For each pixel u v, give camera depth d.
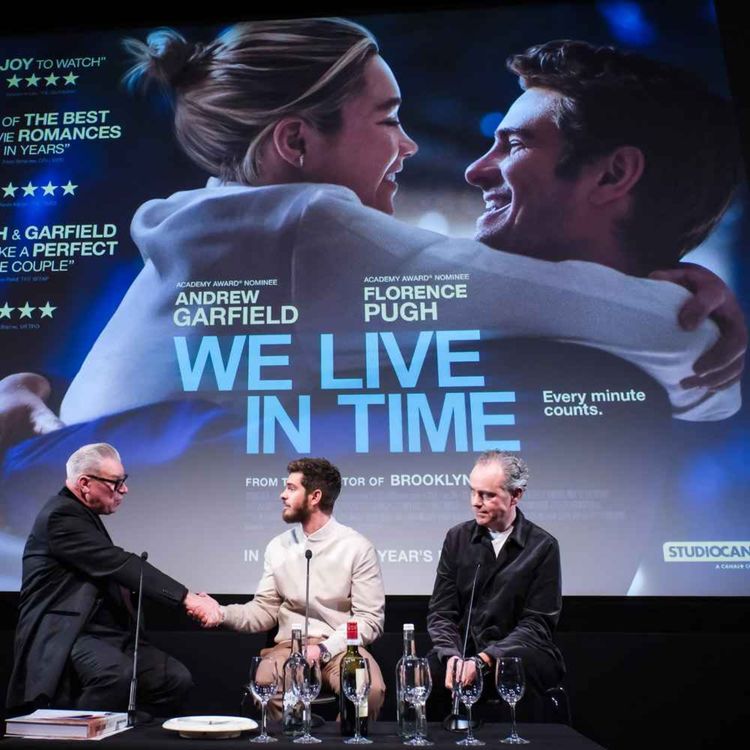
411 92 3.69
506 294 3.35
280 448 3.22
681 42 3.68
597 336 3.26
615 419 3.16
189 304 3.43
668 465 3.08
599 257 3.37
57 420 3.29
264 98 3.73
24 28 3.95
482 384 3.25
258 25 3.86
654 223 3.39
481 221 3.47
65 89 3.83
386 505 3.14
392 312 3.37
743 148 3.48
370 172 3.58
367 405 3.25
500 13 3.80
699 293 3.28
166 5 3.94
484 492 2.39
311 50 3.80
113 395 3.31
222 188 3.60
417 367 3.29
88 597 2.39
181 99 3.77
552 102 3.61
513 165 3.53
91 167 3.68
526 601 2.34
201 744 1.57
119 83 3.82
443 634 2.30
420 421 3.22
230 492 3.17
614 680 2.95
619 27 3.73
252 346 3.36
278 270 3.46
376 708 2.21
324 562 2.49
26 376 3.35
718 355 3.19
